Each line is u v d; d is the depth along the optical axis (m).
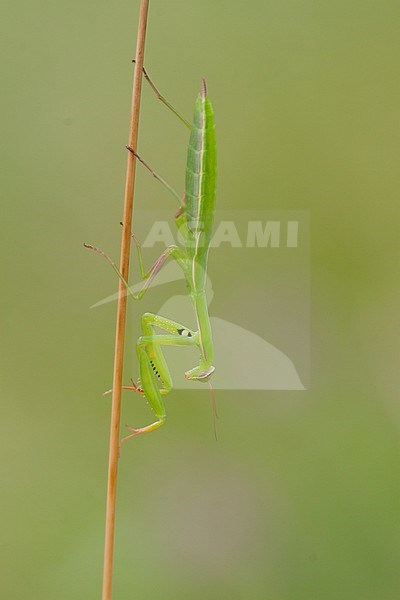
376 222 0.67
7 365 0.64
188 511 0.62
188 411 0.63
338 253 0.67
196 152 0.52
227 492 0.62
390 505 0.62
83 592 0.61
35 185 0.65
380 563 0.61
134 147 0.52
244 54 0.69
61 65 0.67
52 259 0.65
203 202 0.53
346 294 0.66
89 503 0.62
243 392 0.63
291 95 0.69
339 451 0.63
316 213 0.67
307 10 0.70
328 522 0.62
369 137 0.69
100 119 0.67
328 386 0.64
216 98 0.68
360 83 0.69
